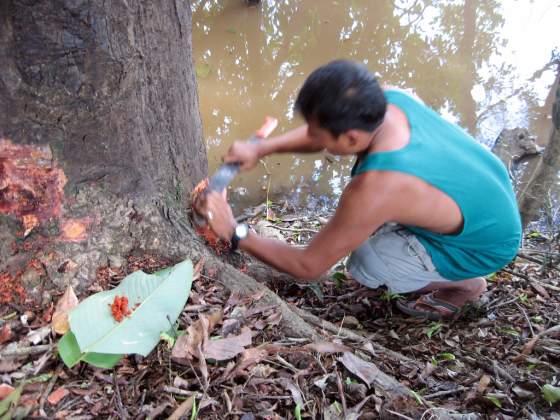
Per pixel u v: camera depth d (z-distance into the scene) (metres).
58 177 1.65
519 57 4.89
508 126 4.05
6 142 1.53
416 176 1.55
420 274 2.07
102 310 1.57
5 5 1.40
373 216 1.57
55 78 1.53
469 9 5.51
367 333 2.15
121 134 1.74
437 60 4.80
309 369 1.64
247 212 3.18
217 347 1.60
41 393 1.42
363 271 2.17
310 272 1.75
